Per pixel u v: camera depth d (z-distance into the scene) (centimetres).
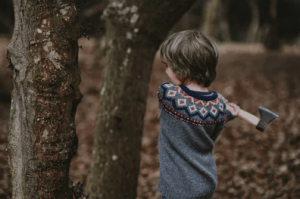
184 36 153
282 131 630
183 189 149
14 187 157
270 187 406
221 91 1003
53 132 147
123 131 291
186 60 149
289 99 877
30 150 147
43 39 141
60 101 147
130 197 304
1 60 1260
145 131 716
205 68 151
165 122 153
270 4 2064
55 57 143
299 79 1109
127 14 276
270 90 987
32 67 143
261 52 1977
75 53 150
